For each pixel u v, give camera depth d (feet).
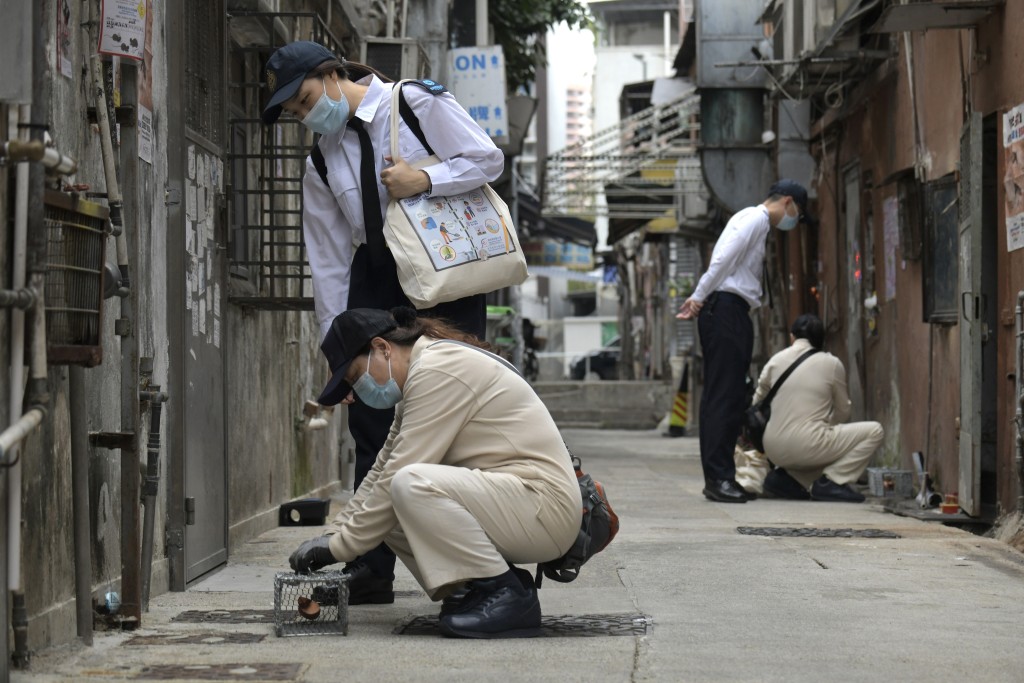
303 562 17.29
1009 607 19.40
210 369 23.04
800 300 59.82
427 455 16.81
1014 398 29.37
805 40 44.57
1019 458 27.55
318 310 19.74
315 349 36.45
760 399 39.27
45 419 15.48
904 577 22.44
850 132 50.03
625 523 31.37
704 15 60.85
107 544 18.19
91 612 15.99
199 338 22.30
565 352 217.15
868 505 36.86
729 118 61.16
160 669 14.56
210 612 18.72
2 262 13.28
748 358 36.45
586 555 17.54
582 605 19.43
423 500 16.43
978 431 31.17
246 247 28.71
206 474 22.66
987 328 31.81
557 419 111.86
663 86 82.23
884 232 44.21
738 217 35.58
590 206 82.64
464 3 63.31
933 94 37.17
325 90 18.80
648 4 189.26
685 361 90.74
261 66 30.55
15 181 13.33
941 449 36.78
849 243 50.60
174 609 19.01
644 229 98.84
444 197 18.81
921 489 35.22
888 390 43.80
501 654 15.51
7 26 13.26
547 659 15.20
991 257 32.96
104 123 17.04
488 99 57.67
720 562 24.25
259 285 29.71
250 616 18.38
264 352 29.73
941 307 36.55
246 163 28.50
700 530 29.84
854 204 49.60
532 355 140.87
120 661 15.06
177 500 20.95
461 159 18.75
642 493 40.63
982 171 31.35
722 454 37.19
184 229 21.17
